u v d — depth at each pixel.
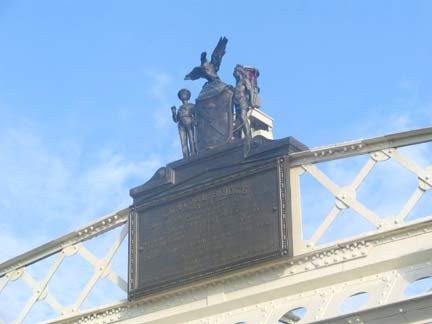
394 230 35.12
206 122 40.09
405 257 34.59
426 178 35.41
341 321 34.06
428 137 35.69
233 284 37.62
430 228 34.66
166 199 39.97
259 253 36.72
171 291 38.84
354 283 35.50
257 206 37.38
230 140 39.22
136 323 39.75
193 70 41.41
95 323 41.00
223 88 40.16
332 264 35.84
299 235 36.66
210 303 37.88
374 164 36.50
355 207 36.22
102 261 41.72
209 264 37.88
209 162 39.31
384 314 33.34
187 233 38.94
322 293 35.88
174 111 41.28
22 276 44.06
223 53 41.28
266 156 37.81
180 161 40.16
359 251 35.56
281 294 36.62
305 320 35.34
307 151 37.25
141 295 39.47
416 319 32.84
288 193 36.88
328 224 36.44
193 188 39.31
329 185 36.91
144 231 40.28
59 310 42.00
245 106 39.50
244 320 37.09
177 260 38.84
